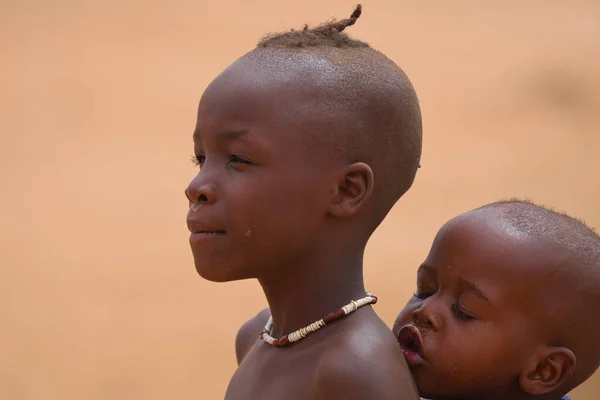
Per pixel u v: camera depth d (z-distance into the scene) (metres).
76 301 39.00
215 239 9.19
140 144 61.84
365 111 9.30
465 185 55.50
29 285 40.53
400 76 9.80
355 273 9.63
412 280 39.44
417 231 46.72
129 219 48.62
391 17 102.25
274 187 9.03
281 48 9.52
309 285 9.48
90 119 66.62
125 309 38.28
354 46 9.88
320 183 9.12
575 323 9.96
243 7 100.62
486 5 107.81
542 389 9.98
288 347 9.60
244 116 9.05
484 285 9.80
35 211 49.50
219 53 86.00
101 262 43.06
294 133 9.03
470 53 91.56
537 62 87.75
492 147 64.81
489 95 79.06
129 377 32.84
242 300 39.00
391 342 9.24
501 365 9.85
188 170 57.06
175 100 72.50
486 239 9.91
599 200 52.78
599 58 89.19
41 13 92.12
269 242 9.14
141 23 92.06
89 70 77.88
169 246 45.09
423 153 62.75
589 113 74.56
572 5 108.44
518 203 10.59
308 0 105.31
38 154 58.97
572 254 9.95
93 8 94.94
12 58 79.69
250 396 9.71
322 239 9.36
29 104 68.75
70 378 32.84
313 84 9.12
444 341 9.88
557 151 64.12
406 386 8.90
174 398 31.25
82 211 49.66
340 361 8.90
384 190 9.62
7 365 33.75
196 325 36.72
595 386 27.20
